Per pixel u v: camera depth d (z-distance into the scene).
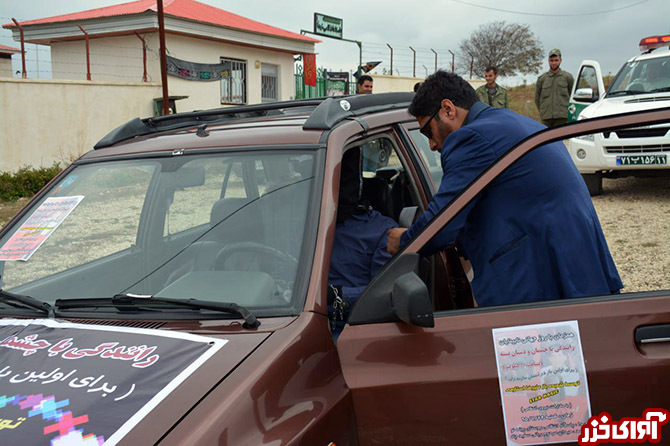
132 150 2.63
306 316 1.84
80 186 2.59
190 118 3.20
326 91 24.03
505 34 48.44
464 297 3.00
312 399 1.65
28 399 1.59
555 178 2.12
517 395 1.76
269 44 19.86
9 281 2.29
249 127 2.59
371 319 1.85
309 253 2.00
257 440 1.47
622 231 4.64
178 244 2.34
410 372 1.76
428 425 1.76
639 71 8.73
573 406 1.77
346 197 2.68
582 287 2.07
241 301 1.95
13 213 10.18
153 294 2.18
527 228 2.13
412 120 3.19
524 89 36.66
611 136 6.97
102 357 1.74
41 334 1.94
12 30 18.14
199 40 18.03
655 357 1.77
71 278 2.33
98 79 18.00
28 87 13.45
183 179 2.42
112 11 18.61
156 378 1.61
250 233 2.16
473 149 2.26
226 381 1.57
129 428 1.45
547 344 1.78
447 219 1.92
